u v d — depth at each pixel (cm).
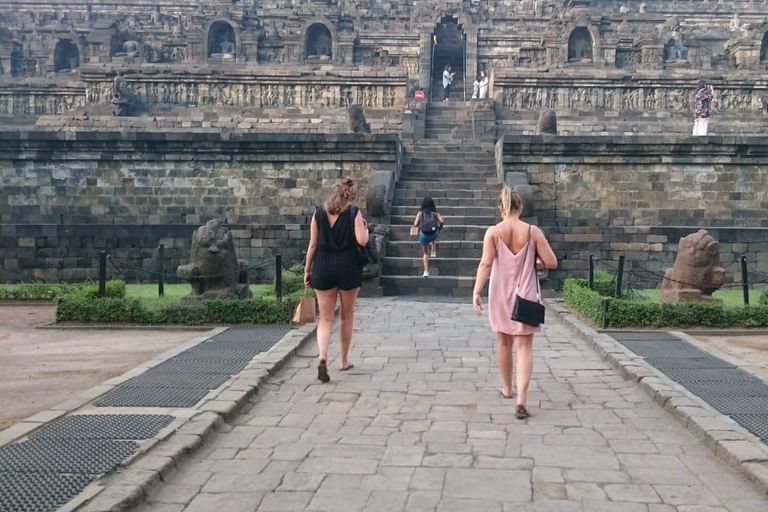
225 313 1416
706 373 995
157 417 770
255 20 4659
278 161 2553
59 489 572
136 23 5166
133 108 3959
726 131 3831
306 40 4681
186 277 1495
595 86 3988
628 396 913
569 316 1535
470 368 1077
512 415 827
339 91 4019
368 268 1941
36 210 2559
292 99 4016
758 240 2219
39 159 2550
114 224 2367
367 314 1628
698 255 1495
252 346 1183
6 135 2512
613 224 2531
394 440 738
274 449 712
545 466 664
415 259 2089
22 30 4869
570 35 4456
